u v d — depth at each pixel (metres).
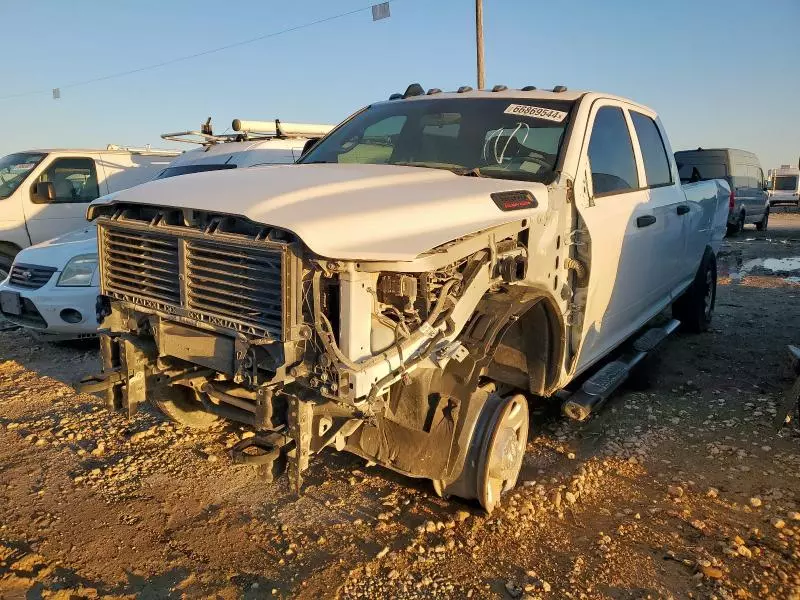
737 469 3.97
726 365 6.11
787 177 38.97
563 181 3.73
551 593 2.78
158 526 3.29
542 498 3.57
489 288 3.21
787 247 17.52
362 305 2.51
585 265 3.91
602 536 3.21
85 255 6.10
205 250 2.78
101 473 3.81
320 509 3.45
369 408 2.60
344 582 2.84
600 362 5.61
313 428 2.73
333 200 2.74
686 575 2.92
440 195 3.01
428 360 2.79
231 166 8.17
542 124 4.12
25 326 6.19
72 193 9.62
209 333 2.90
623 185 4.69
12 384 5.36
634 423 4.68
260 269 2.59
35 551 3.05
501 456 3.25
